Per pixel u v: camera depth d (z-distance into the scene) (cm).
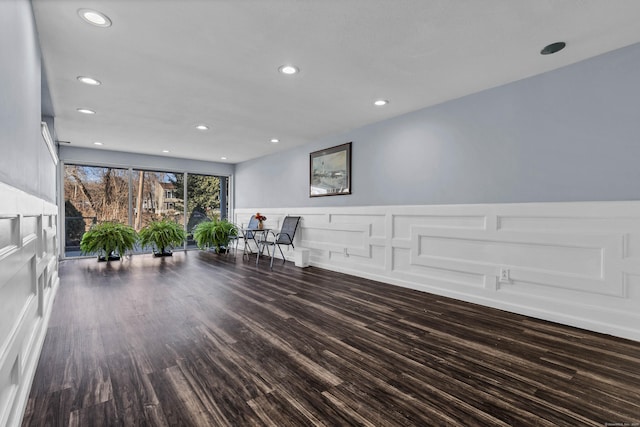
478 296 285
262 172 620
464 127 301
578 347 196
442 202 318
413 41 208
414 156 345
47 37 198
